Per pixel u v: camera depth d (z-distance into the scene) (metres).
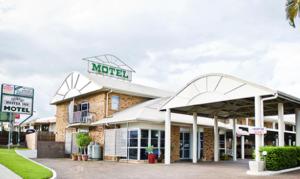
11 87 25.33
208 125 26.81
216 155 24.89
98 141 25.77
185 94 20.31
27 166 15.04
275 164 15.64
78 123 25.84
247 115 26.19
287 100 17.45
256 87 16.45
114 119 23.86
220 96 18.17
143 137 22.72
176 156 25.11
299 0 17.59
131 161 22.34
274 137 33.72
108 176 13.66
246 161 24.86
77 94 28.88
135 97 27.88
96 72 29.22
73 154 24.39
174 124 24.64
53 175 12.98
